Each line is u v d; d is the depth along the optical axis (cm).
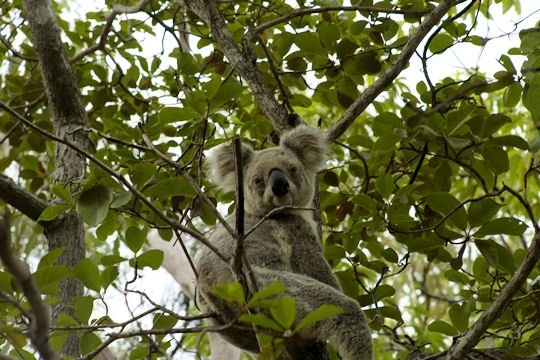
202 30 1412
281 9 1291
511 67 966
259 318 536
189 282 1402
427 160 1212
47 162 1588
